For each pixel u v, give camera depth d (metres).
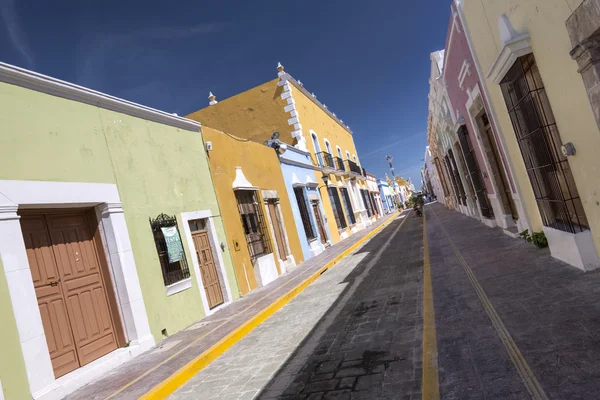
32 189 6.07
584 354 3.08
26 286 5.55
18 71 6.23
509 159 7.74
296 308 8.32
